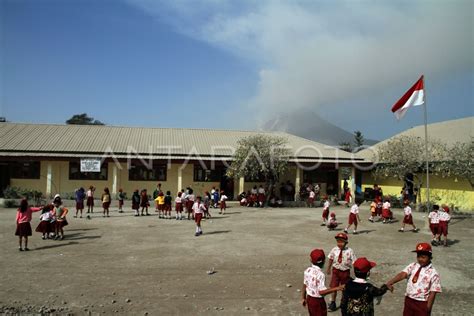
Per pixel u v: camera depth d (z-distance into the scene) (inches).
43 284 331.3
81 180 1083.9
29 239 533.6
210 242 521.0
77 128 1218.6
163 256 437.4
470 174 837.8
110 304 285.0
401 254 463.5
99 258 426.0
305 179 1210.0
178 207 753.6
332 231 625.6
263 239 546.6
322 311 212.7
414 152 975.0
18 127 1171.3
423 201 1046.4
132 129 1266.0
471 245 524.1
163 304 286.2
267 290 320.2
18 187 1005.2
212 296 304.5
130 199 1040.8
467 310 282.8
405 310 210.1
